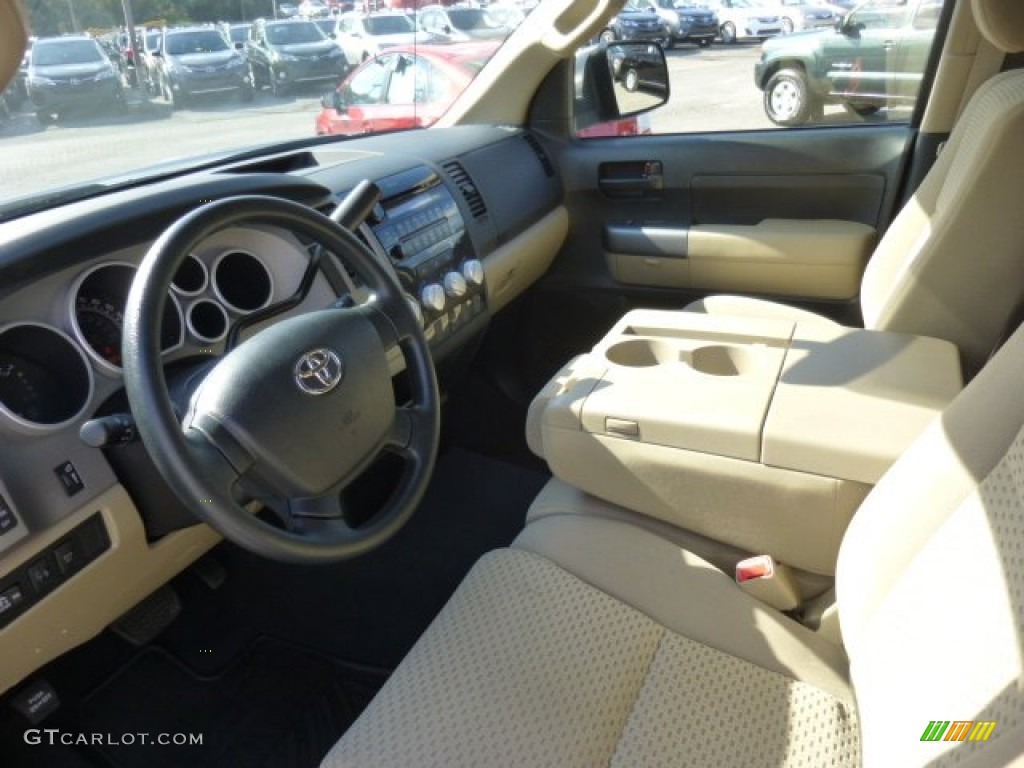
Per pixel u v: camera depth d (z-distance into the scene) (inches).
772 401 48.3
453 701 38.9
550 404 51.4
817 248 83.0
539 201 91.1
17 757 58.1
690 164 91.3
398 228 69.3
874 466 42.8
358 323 40.4
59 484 41.0
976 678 26.4
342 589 73.1
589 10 85.7
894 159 83.0
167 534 47.1
